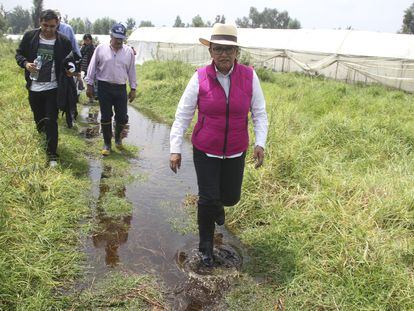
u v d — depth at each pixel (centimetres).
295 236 363
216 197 324
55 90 509
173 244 368
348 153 580
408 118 847
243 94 311
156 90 1145
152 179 523
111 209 424
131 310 281
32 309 265
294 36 2262
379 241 332
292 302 292
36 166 446
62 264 322
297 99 1024
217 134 312
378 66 1852
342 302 282
